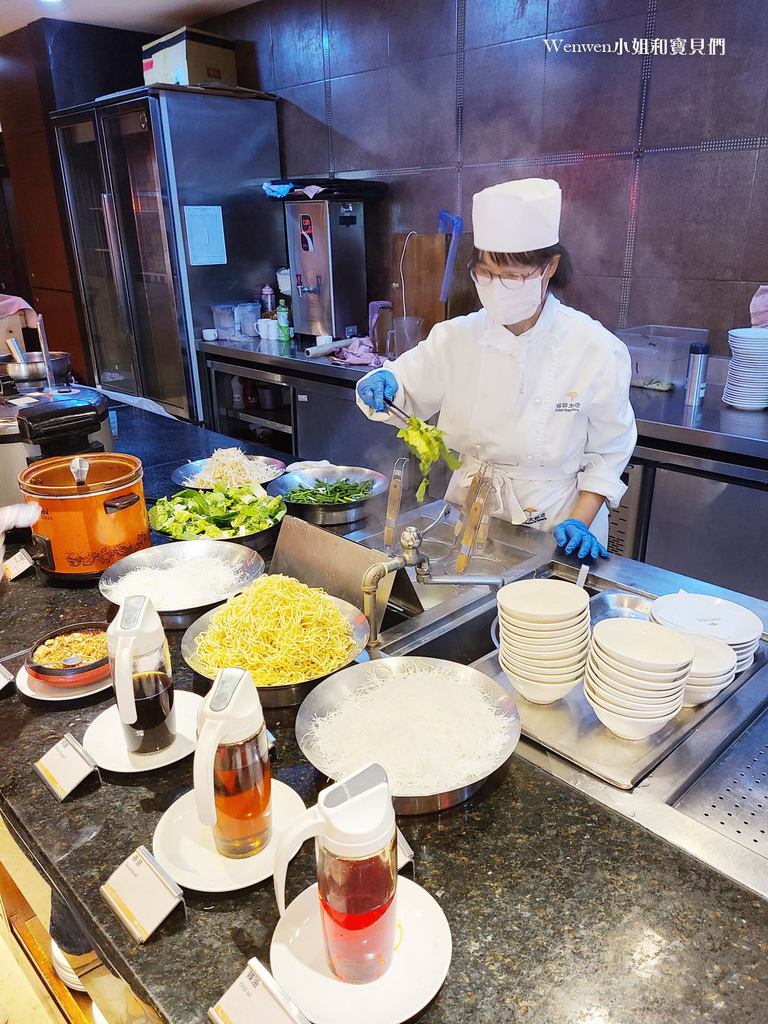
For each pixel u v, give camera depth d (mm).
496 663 1354
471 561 1749
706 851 929
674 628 1300
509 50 3668
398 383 2174
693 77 3062
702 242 3213
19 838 1047
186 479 2260
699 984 762
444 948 776
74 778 1063
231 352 4715
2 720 1258
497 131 3852
